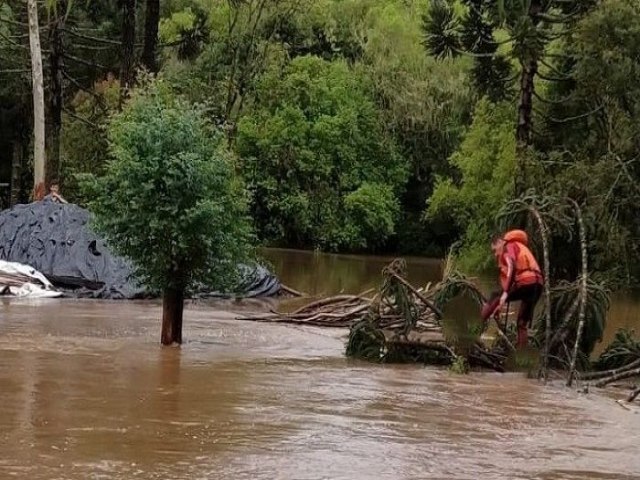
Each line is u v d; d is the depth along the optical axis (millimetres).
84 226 22578
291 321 17344
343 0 53062
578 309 12258
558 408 9500
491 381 11273
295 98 49281
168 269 12570
